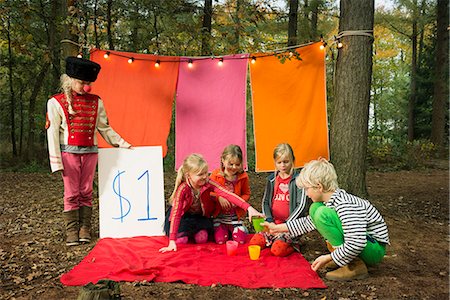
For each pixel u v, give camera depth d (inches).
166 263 146.3
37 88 572.4
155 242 176.2
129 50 464.4
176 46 405.1
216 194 175.5
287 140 219.3
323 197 135.6
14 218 235.1
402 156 541.0
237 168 177.6
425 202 290.0
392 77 1195.9
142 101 220.4
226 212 179.2
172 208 165.3
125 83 219.5
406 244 178.4
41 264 151.8
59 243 180.5
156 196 193.0
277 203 173.0
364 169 220.8
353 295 123.3
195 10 400.8
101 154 192.4
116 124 219.8
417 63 868.6
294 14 463.8
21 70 614.5
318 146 219.8
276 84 218.5
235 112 220.4
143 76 219.9
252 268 144.0
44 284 130.9
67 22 240.7
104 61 218.2
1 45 551.8
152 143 221.8
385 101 1159.6
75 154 178.7
